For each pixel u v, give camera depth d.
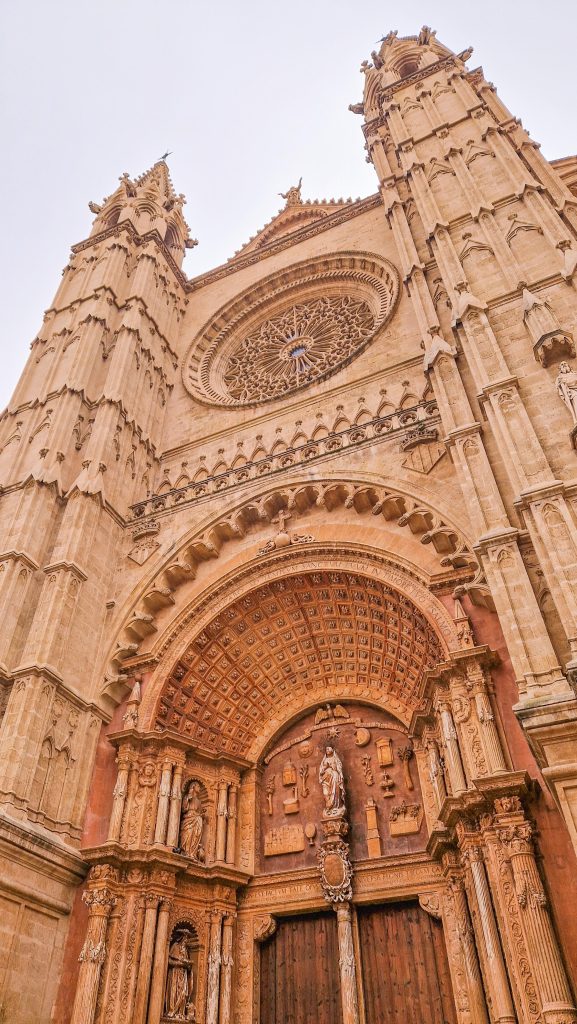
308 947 16.86
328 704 20.31
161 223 37.06
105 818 17.28
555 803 12.61
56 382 26.64
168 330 31.62
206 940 16.66
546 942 11.00
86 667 19.34
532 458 14.62
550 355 16.06
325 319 30.05
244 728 20.30
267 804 19.25
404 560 17.73
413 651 18.34
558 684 11.95
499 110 27.58
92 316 28.42
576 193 29.62
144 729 18.25
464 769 14.34
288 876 17.50
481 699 14.31
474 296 18.86
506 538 14.13
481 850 13.34
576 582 12.31
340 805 17.95
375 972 15.78
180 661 19.45
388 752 18.62
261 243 39.19
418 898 16.08
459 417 17.42
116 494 23.48
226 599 20.11
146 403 27.47
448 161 24.58
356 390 23.69
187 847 17.36
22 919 14.71
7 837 14.77
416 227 26.45
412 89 30.59
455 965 14.62
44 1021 14.41
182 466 25.53
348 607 19.59
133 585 21.19
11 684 17.75
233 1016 15.96
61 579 19.69
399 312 25.61
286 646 20.58
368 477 19.62
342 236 31.86
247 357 30.88
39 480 21.88
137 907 15.78
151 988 14.95
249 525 21.56
